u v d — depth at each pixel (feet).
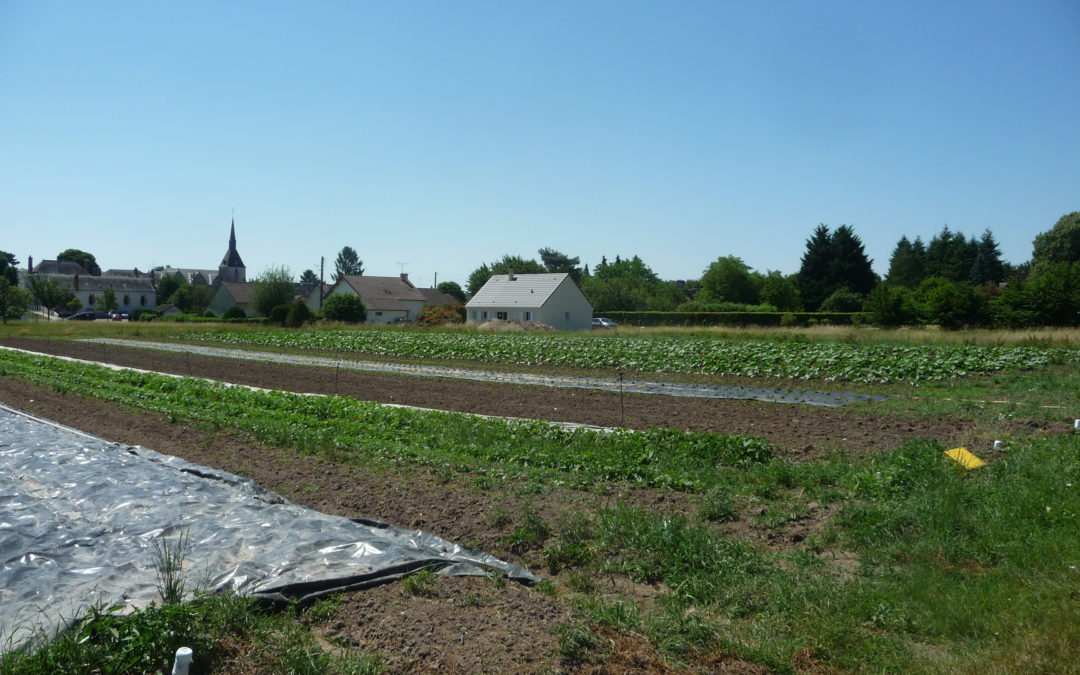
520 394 67.26
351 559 22.84
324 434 43.83
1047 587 20.34
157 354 117.39
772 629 19.34
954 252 291.38
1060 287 130.72
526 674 16.65
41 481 32.30
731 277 278.87
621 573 23.61
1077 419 44.34
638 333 144.05
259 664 16.63
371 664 16.49
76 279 360.69
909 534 25.36
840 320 188.96
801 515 28.73
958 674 16.65
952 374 72.33
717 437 40.04
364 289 283.38
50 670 15.08
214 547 23.62
